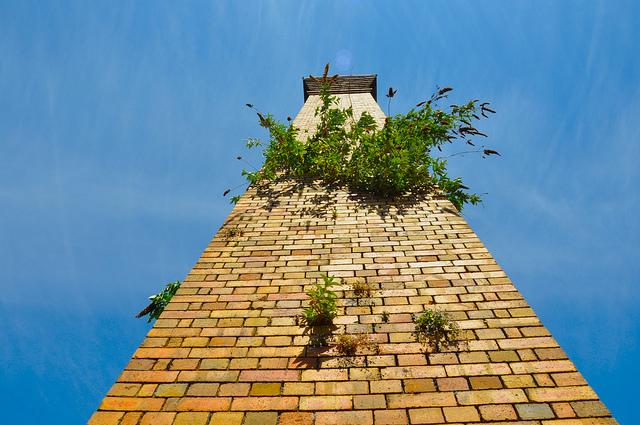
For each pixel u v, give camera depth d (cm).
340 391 206
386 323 246
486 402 196
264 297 274
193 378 216
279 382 212
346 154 478
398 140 443
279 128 495
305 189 434
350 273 293
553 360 215
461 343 229
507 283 275
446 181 447
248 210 393
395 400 200
